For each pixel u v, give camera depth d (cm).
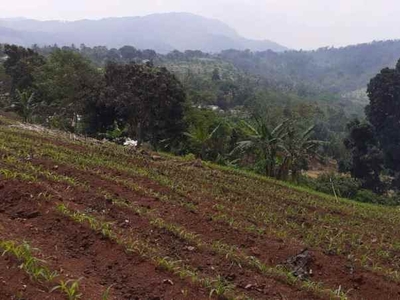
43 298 458
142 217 787
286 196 1458
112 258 606
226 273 653
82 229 660
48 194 770
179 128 3044
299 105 5378
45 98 3641
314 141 2386
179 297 541
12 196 736
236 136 2892
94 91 3061
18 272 485
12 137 1437
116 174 1133
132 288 549
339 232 1015
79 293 484
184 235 745
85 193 853
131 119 3044
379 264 841
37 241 612
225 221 875
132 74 2980
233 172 1825
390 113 4128
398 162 4150
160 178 1182
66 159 1175
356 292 693
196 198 1052
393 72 4109
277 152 2436
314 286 655
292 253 770
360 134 3591
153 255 631
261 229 874
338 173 3797
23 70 4016
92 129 3144
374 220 1373
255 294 612
